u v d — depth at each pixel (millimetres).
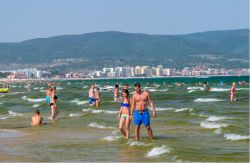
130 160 15469
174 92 67188
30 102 53969
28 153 17328
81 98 58156
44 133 23641
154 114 19672
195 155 15789
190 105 41406
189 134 21484
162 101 48688
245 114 30672
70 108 41312
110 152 17125
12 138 21812
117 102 45469
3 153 17375
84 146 18750
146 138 20188
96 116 32156
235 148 17141
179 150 16703
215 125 24250
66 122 28922
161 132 22453
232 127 23156
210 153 16125
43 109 41281
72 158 16172
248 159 14977
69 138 21422
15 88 133250
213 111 33594
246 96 51688
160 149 16953
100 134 22500
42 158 16250
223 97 50938
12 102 55250
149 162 15023
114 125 26016
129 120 20312
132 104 19781
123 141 19594
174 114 32188
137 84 19656
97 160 15688
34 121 28094
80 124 27375
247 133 20828
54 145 19266
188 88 86562
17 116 35375
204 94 57844
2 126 27953
